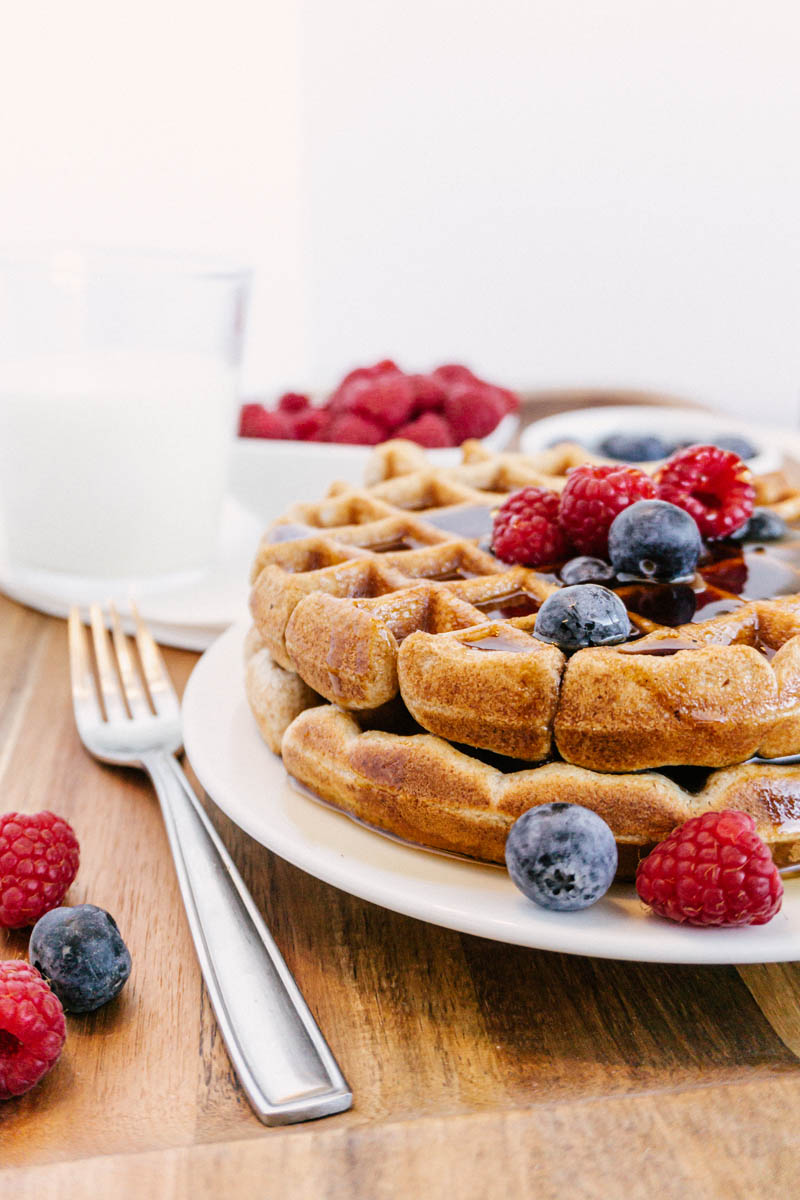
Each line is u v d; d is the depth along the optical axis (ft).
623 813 1.06
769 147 3.44
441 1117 0.95
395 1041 1.01
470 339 3.89
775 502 1.35
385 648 1.13
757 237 3.57
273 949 1.05
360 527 1.30
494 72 3.50
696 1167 0.93
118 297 1.57
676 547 1.15
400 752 1.10
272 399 2.35
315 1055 0.98
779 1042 1.01
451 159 3.65
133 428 1.53
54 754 1.31
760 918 1.00
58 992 1.02
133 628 1.51
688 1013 1.03
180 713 1.30
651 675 1.06
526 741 1.09
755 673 1.06
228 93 3.60
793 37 3.29
